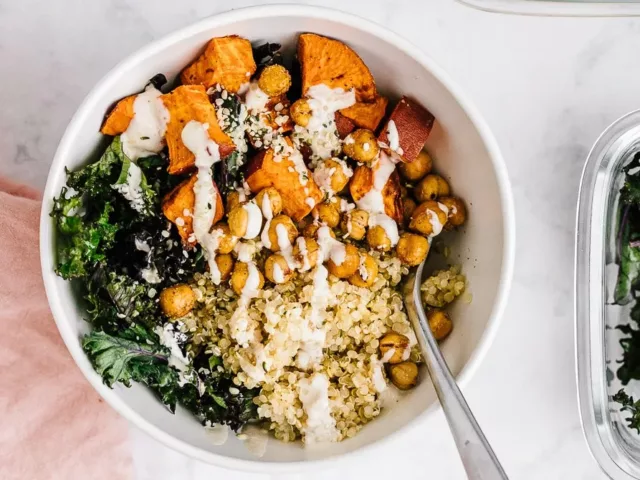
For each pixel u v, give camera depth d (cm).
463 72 45
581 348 45
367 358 38
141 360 36
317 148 38
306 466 35
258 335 37
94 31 43
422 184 39
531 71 45
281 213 38
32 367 43
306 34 36
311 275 37
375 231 38
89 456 43
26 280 43
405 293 39
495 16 45
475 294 38
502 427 45
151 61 34
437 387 35
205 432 36
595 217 45
